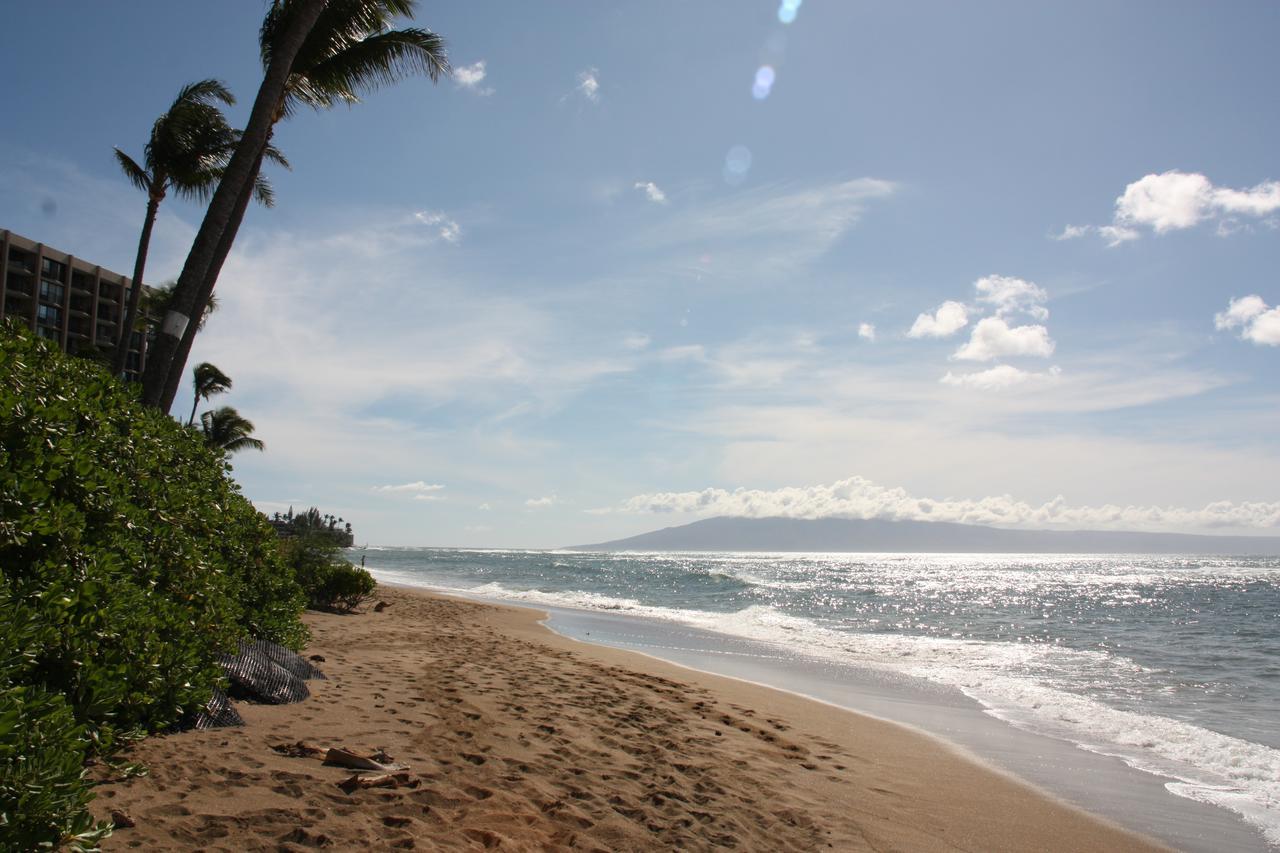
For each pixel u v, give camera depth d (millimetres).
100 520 4285
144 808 3693
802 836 4750
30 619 2986
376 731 5809
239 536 7602
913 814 5500
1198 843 5324
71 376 4855
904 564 138125
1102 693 11758
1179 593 48188
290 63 10062
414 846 3646
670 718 7723
